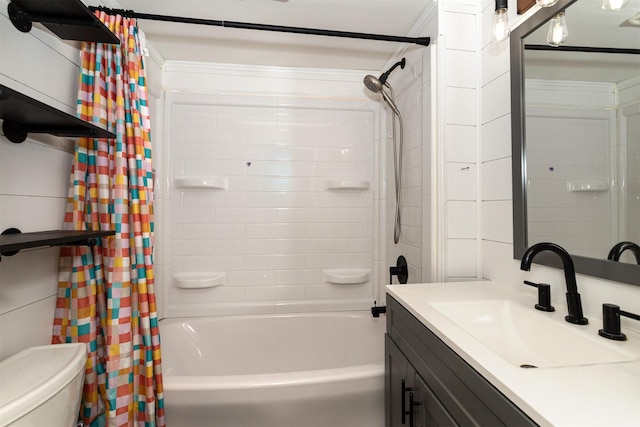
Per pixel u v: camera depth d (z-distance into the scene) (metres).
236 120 2.00
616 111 0.78
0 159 0.86
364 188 2.07
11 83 0.88
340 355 1.89
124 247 1.15
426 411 0.83
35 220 0.98
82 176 1.11
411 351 0.93
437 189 1.35
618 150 0.77
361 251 2.11
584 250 0.86
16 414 0.66
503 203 1.20
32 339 0.98
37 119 0.85
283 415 1.15
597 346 0.69
